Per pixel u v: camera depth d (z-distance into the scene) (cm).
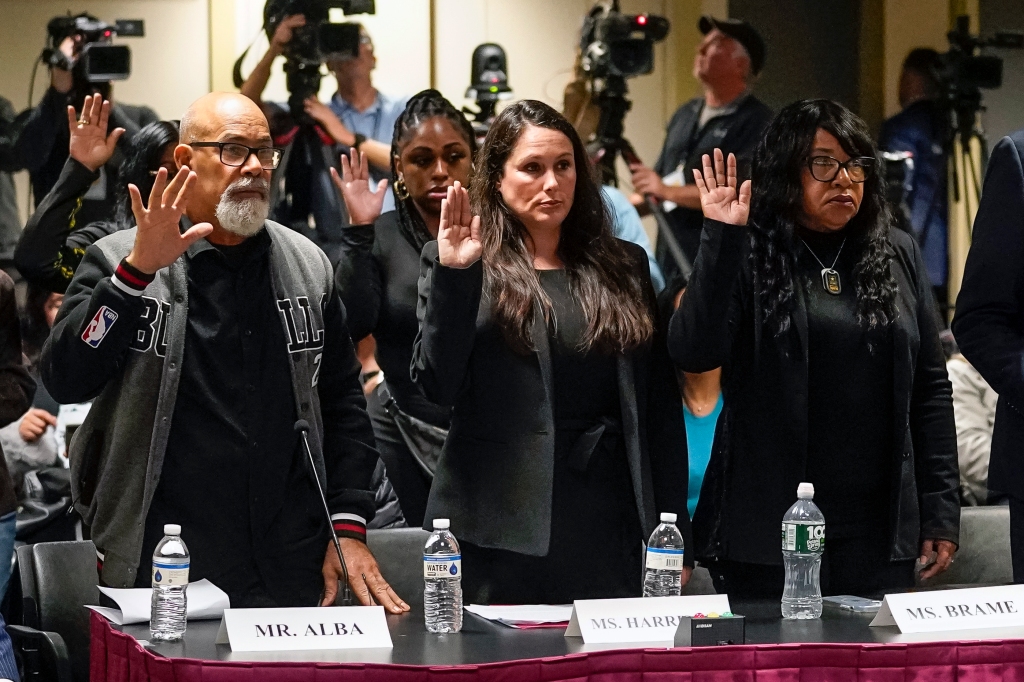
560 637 370
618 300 438
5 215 755
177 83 767
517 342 422
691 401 635
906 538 454
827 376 459
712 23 795
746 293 469
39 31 760
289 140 754
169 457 422
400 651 350
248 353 431
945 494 475
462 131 608
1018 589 401
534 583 421
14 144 755
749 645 345
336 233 756
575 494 424
